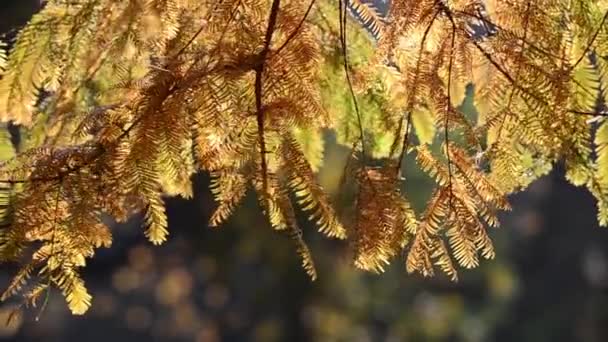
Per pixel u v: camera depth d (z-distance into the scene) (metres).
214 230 8.61
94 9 2.05
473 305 10.12
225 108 1.91
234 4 1.95
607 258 11.41
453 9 1.94
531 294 11.24
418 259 1.92
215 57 1.93
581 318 11.28
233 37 1.94
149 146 1.90
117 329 12.36
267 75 1.92
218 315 10.36
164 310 11.95
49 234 1.91
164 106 1.91
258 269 9.38
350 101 2.13
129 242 8.68
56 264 1.92
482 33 1.95
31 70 2.10
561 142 1.96
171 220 8.58
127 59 2.03
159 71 1.93
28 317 11.38
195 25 1.97
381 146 2.15
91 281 11.55
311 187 1.93
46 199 1.90
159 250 9.24
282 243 8.64
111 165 1.91
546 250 11.36
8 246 1.90
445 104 1.94
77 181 1.91
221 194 1.94
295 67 1.92
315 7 2.12
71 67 2.08
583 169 2.07
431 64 1.95
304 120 1.91
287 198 1.93
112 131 1.91
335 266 8.82
